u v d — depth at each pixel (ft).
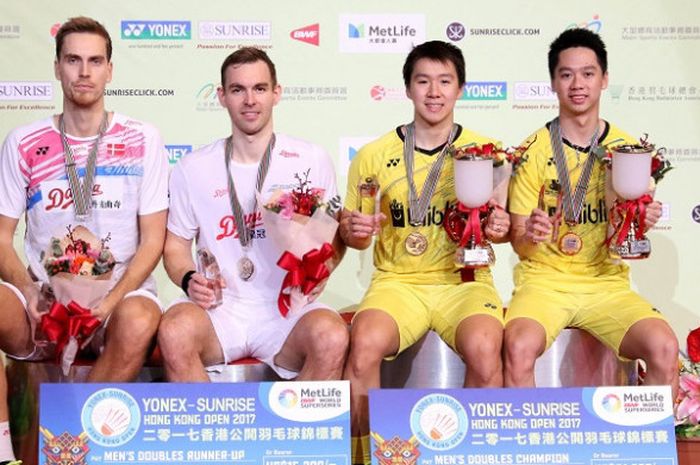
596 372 12.91
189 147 15.69
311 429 11.02
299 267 12.09
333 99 15.78
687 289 15.78
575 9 15.72
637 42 15.72
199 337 11.89
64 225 12.66
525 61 15.78
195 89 15.65
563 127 13.26
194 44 15.61
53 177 12.67
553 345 12.84
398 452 10.93
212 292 12.15
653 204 12.23
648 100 15.76
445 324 12.59
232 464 10.94
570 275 13.07
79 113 12.66
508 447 10.96
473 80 15.78
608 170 12.64
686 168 15.75
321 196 12.14
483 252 12.24
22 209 12.86
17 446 12.46
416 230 12.94
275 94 12.85
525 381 11.93
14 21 15.40
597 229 13.07
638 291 15.80
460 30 15.72
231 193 12.66
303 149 12.87
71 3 15.46
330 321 11.80
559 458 10.97
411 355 12.86
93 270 12.10
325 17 15.67
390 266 13.12
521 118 15.83
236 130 12.73
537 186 13.17
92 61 12.52
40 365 12.39
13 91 15.46
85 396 10.99
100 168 12.73
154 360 12.59
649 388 11.09
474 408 11.01
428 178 12.96
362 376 11.86
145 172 12.76
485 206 12.32
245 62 12.48
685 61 15.72
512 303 12.87
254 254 12.65
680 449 12.26
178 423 10.98
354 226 12.10
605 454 10.98
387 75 15.76
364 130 15.83
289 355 12.23
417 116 13.10
